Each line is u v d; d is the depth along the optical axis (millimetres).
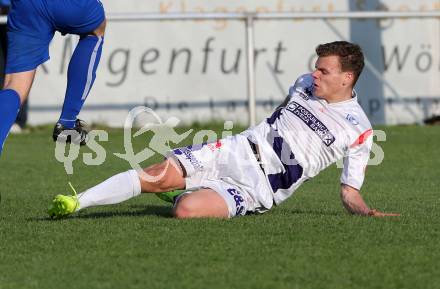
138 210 22859
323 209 23141
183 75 46844
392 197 26094
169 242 17906
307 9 47438
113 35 46281
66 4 20953
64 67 46125
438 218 21062
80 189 28516
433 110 48375
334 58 20516
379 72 48000
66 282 15125
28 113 46219
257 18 41938
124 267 16016
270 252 17031
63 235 18719
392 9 47875
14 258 16812
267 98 47281
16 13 21031
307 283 14953
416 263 16250
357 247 17453
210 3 46906
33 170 33562
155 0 46781
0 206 24219
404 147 39719
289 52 47281
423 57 48344
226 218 20438
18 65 21062
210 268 15875
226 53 47000
